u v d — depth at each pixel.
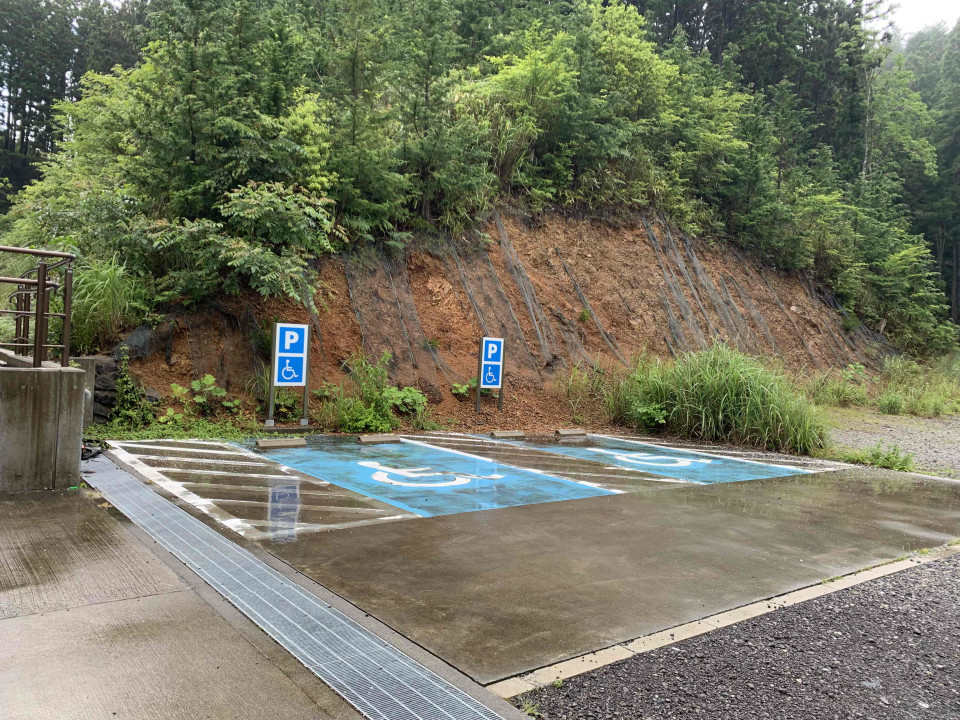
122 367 9.32
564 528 5.64
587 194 17.73
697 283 19.14
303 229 10.41
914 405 18.17
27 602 3.54
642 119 19.33
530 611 3.81
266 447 8.66
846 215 26.28
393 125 13.79
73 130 16.23
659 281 17.94
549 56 17.25
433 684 2.93
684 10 38.72
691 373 12.24
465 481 7.38
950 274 39.88
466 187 14.13
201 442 8.72
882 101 36.44
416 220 13.88
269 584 4.00
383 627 3.50
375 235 13.16
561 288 15.70
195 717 2.57
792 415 11.30
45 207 11.30
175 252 10.41
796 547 5.39
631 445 10.80
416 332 12.63
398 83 13.38
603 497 6.92
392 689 2.87
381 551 4.78
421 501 6.37
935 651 3.57
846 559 5.12
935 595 4.41
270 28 11.54
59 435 5.91
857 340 23.27
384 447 9.32
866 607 4.14
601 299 16.23
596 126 17.38
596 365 14.02
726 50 34.75
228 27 11.12
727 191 21.92
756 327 19.84
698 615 3.87
